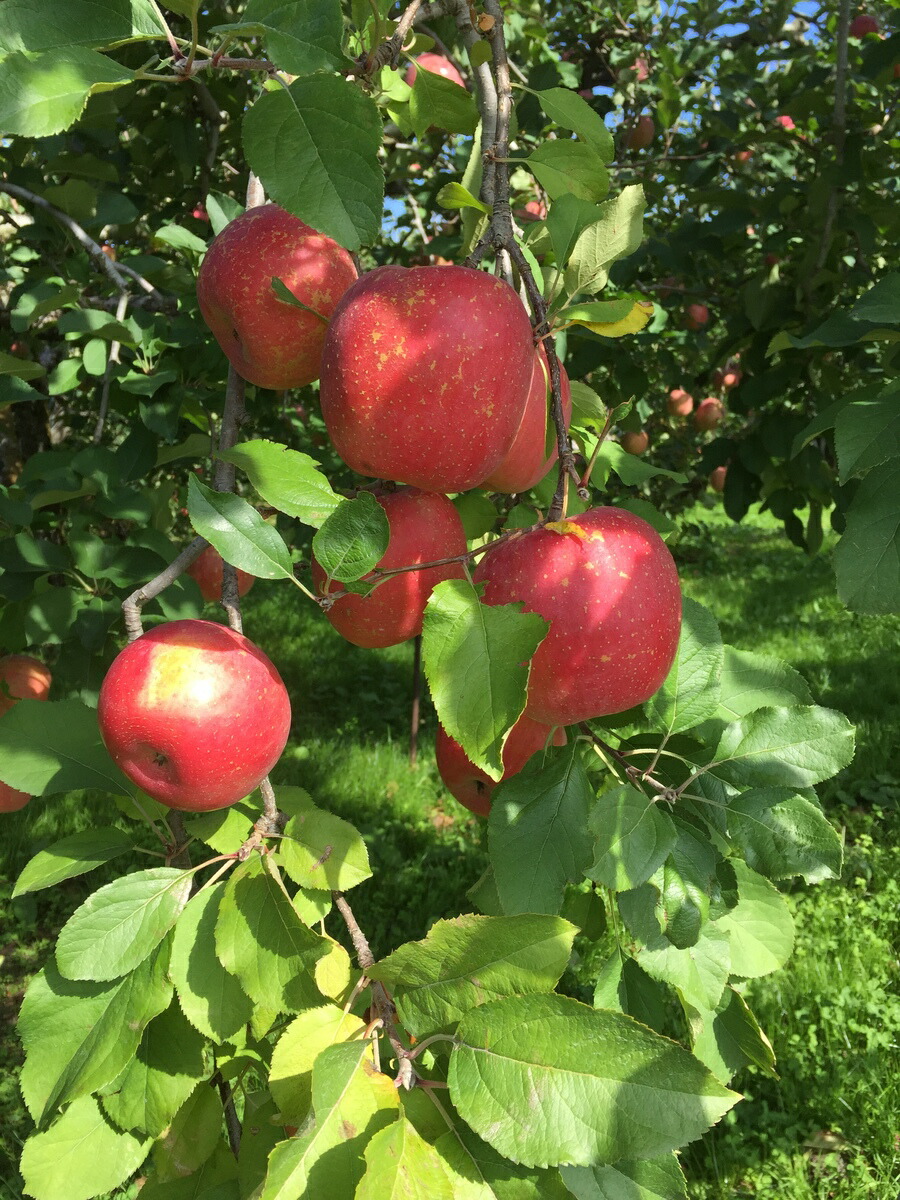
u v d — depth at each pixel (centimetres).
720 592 317
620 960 46
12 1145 104
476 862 160
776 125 146
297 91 35
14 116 32
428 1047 34
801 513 412
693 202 122
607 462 52
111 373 73
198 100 109
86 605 65
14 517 68
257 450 37
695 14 164
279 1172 28
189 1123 41
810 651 249
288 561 34
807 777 41
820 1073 114
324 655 256
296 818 38
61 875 42
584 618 36
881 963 131
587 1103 31
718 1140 107
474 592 34
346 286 44
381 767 190
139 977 39
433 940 33
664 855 38
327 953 35
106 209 81
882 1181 101
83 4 34
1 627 73
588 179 45
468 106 53
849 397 51
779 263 124
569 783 41
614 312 38
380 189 34
